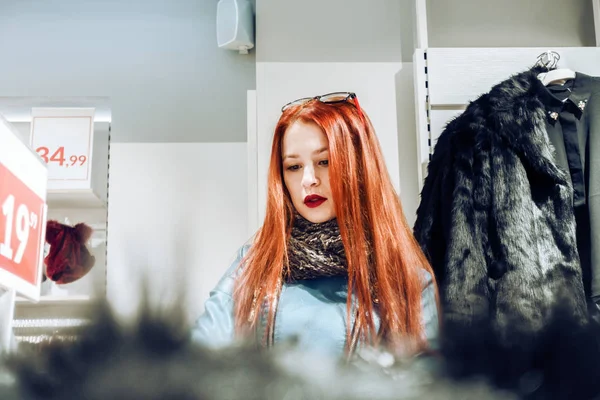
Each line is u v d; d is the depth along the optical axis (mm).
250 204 2699
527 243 2111
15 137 658
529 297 2053
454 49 2566
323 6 2668
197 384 327
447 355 361
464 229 2150
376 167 1940
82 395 324
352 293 1645
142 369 329
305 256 1729
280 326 1580
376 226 1831
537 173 2197
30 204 693
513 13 2795
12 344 374
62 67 2957
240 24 2814
